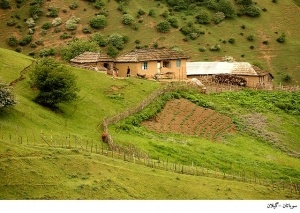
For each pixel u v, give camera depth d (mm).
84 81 81188
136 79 89062
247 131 77625
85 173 46250
